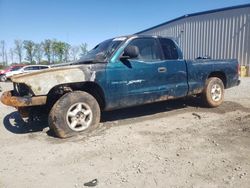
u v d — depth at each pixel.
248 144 4.49
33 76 4.82
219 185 3.25
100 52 5.92
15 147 4.70
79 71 5.10
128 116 6.59
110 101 5.50
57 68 5.04
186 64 6.61
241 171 3.56
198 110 7.12
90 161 4.01
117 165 3.85
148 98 5.99
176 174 3.54
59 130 4.99
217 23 21.42
